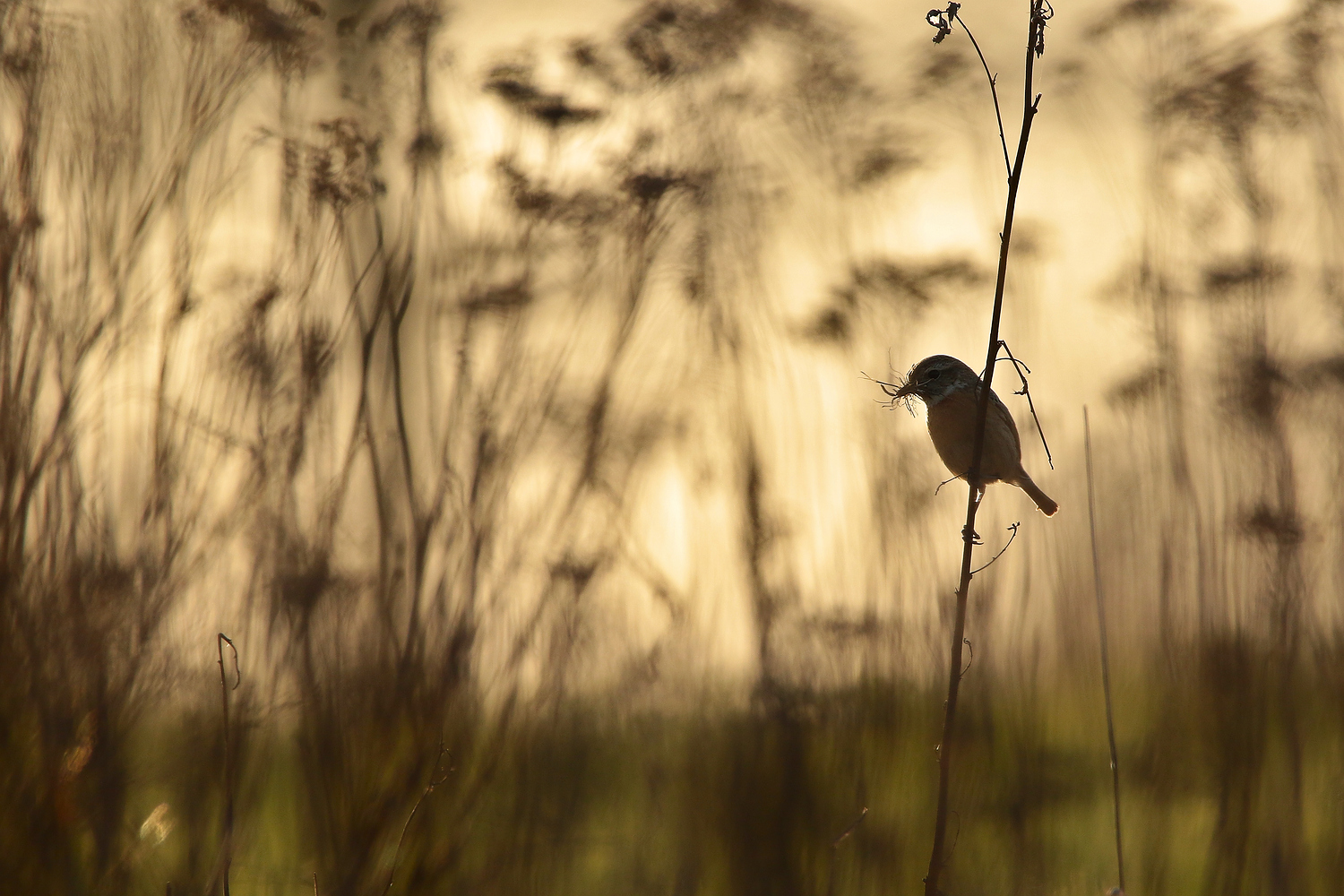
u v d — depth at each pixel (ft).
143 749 29.63
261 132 31.76
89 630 27.78
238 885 29.35
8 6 29.04
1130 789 40.93
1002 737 38.29
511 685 30.19
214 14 30.53
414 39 33.86
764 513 35.96
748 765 35.55
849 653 35.99
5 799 27.63
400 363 30.63
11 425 27.89
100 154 29.27
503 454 30.19
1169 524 38.70
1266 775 36.70
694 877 35.06
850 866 35.01
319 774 29.50
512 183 32.68
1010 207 21.31
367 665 29.68
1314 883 34.96
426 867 28.73
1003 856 36.45
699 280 36.60
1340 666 37.68
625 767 35.47
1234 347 38.65
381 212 31.83
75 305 28.86
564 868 32.76
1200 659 37.17
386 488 30.50
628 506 33.12
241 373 29.96
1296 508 36.83
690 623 35.35
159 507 28.78
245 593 29.86
